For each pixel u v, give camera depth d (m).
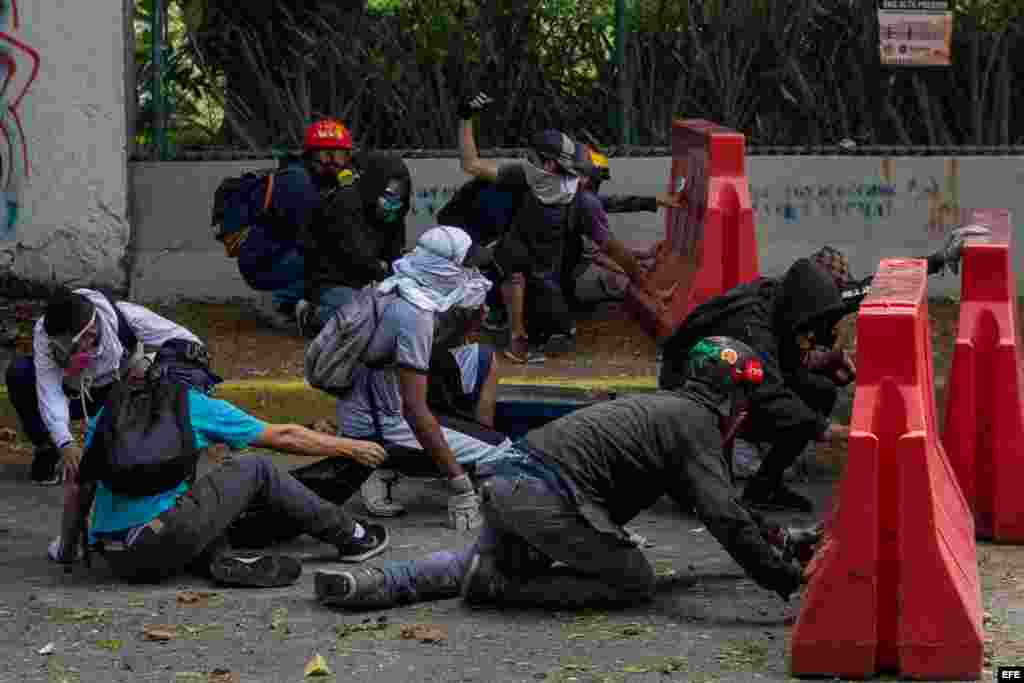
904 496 7.47
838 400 12.66
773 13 15.70
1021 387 10.20
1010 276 10.23
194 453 9.17
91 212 15.00
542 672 7.72
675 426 8.43
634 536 10.32
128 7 15.14
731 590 9.16
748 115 15.80
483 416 11.08
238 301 15.38
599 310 15.16
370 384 10.49
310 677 7.69
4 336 14.11
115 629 8.46
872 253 15.54
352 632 8.38
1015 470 10.02
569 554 8.53
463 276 10.41
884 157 15.45
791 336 10.42
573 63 15.73
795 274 10.41
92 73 14.84
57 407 9.92
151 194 15.25
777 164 15.45
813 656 7.57
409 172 14.71
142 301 15.30
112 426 9.15
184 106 15.54
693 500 8.38
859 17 15.73
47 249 15.02
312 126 14.27
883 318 7.57
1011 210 15.49
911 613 7.48
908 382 7.59
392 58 15.60
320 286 13.38
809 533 8.79
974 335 10.08
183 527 9.11
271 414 13.02
